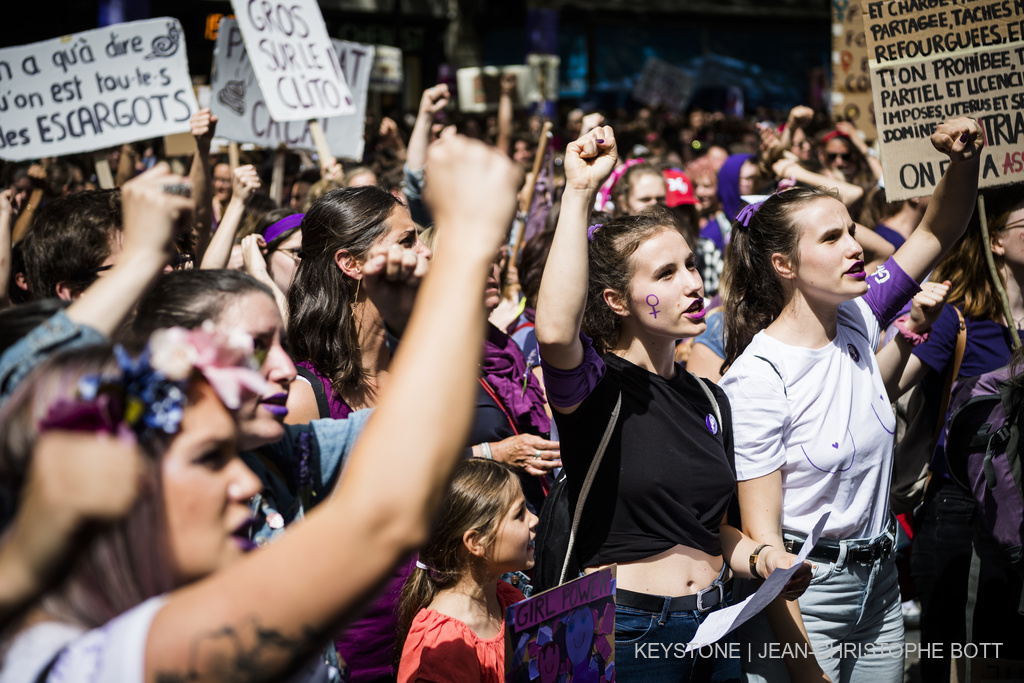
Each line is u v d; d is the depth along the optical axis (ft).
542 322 6.52
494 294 7.30
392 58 40.11
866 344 8.63
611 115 56.85
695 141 45.78
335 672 4.89
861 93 22.22
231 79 18.10
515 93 35.42
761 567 7.23
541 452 8.42
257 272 10.73
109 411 2.76
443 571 7.06
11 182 20.39
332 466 5.56
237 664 2.62
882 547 8.18
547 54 55.16
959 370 10.19
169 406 2.89
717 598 7.39
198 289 4.85
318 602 2.64
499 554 7.07
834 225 7.95
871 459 8.11
